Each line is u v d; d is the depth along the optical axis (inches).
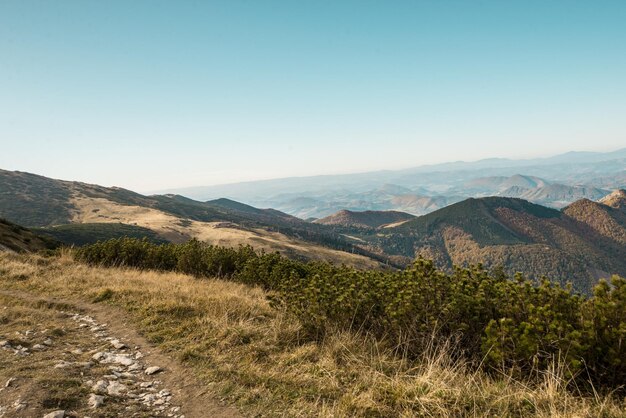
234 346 273.6
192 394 199.2
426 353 234.7
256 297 474.0
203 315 354.6
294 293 344.5
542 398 175.5
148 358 254.7
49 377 202.2
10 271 592.7
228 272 711.1
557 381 178.7
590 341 187.8
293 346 275.1
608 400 172.9
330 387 203.5
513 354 203.9
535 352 196.9
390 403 184.2
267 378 215.2
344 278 353.4
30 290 486.9
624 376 179.9
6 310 361.1
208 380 215.0
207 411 180.2
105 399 186.2
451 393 183.0
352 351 252.8
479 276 280.4
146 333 311.3
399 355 250.5
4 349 247.8
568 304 212.7
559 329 189.6
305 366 233.9
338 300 287.4
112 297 440.8
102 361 243.9
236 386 205.6
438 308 249.8
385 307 278.1
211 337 291.0
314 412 177.2
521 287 232.1
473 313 240.8
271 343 278.4
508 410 170.7
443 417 166.9
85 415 168.7
